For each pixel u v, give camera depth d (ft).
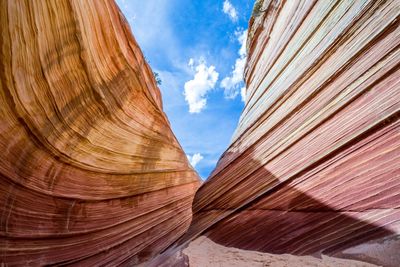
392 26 8.63
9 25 11.27
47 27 13.85
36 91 14.67
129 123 27.91
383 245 7.30
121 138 27.09
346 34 11.07
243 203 14.26
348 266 7.82
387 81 8.33
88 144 21.76
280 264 9.68
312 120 11.57
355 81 9.73
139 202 33.24
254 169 14.94
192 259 12.35
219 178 19.10
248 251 11.91
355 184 8.64
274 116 15.48
